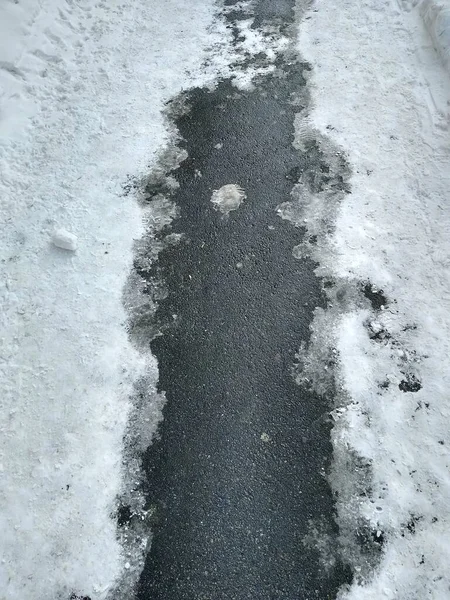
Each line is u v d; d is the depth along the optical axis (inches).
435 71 80.7
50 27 88.9
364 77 82.9
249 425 54.3
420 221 66.4
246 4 98.0
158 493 51.0
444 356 56.4
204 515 49.6
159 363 58.9
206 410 55.5
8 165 74.5
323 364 57.4
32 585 46.8
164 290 64.5
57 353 59.7
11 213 71.2
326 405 54.9
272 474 51.4
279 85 84.5
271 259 66.1
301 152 76.0
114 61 89.1
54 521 49.7
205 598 45.6
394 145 74.1
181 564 47.3
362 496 49.4
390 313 60.2
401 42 86.3
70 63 87.6
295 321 61.0
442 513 47.9
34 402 56.4
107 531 49.1
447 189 68.4
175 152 77.7
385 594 44.9
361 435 52.6
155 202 72.6
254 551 47.6
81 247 68.2
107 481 51.7
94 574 47.1
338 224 67.9
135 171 75.7
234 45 91.1
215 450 53.1
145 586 46.4
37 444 53.8
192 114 82.0
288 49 89.4
